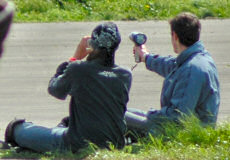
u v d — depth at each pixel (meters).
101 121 11.96
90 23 31.23
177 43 13.12
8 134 13.25
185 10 33.22
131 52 25.72
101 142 11.99
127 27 30.39
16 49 26.33
